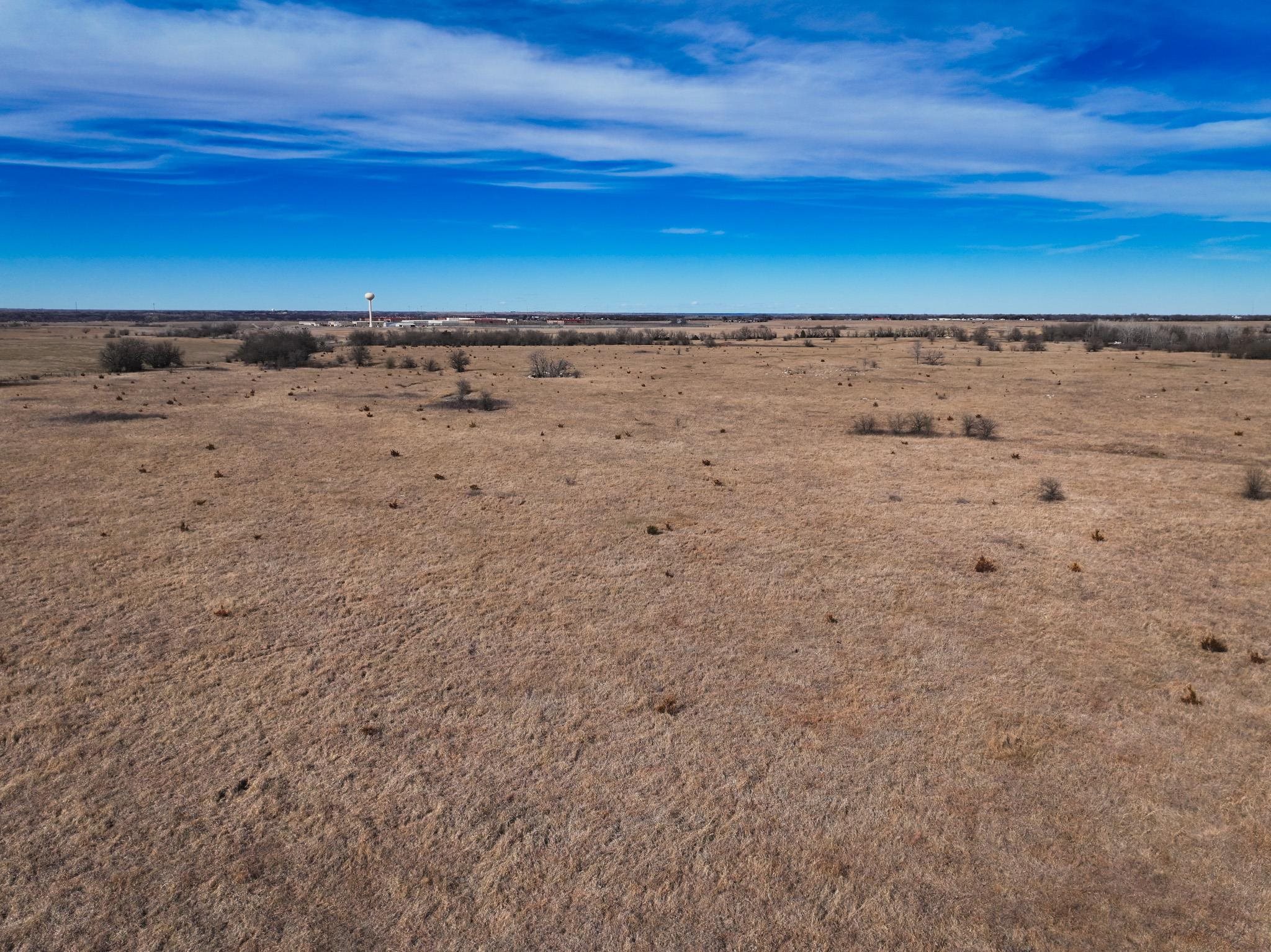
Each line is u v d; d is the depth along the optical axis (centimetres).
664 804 754
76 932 598
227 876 656
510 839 706
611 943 598
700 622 1155
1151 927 610
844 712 914
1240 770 804
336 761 812
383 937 600
